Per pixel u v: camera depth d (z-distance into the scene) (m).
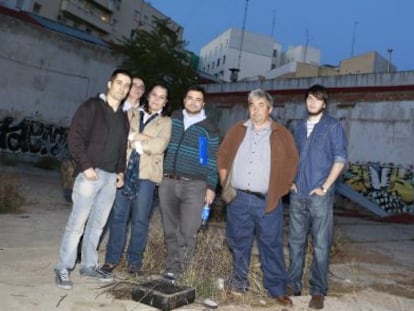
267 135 4.27
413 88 17.61
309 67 44.00
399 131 17.81
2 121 18.80
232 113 24.53
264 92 4.26
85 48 21.81
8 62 18.78
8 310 3.28
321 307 4.11
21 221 7.03
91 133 4.05
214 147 4.54
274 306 4.06
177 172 4.45
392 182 17.70
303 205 4.33
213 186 4.54
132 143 4.43
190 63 18.86
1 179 8.77
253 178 4.21
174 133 4.55
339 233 8.30
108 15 58.69
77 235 4.02
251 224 4.34
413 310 4.46
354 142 19.11
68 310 3.44
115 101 4.22
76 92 21.66
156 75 17.45
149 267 4.78
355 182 18.81
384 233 11.42
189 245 4.52
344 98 19.66
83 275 4.29
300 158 4.34
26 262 4.62
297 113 21.48
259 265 5.46
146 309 3.62
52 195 10.58
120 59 23.27
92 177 3.90
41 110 20.30
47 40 20.25
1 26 18.39
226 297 4.14
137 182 4.48
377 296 4.83
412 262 7.34
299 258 4.48
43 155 20.50
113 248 4.55
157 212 8.27
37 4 47.56
